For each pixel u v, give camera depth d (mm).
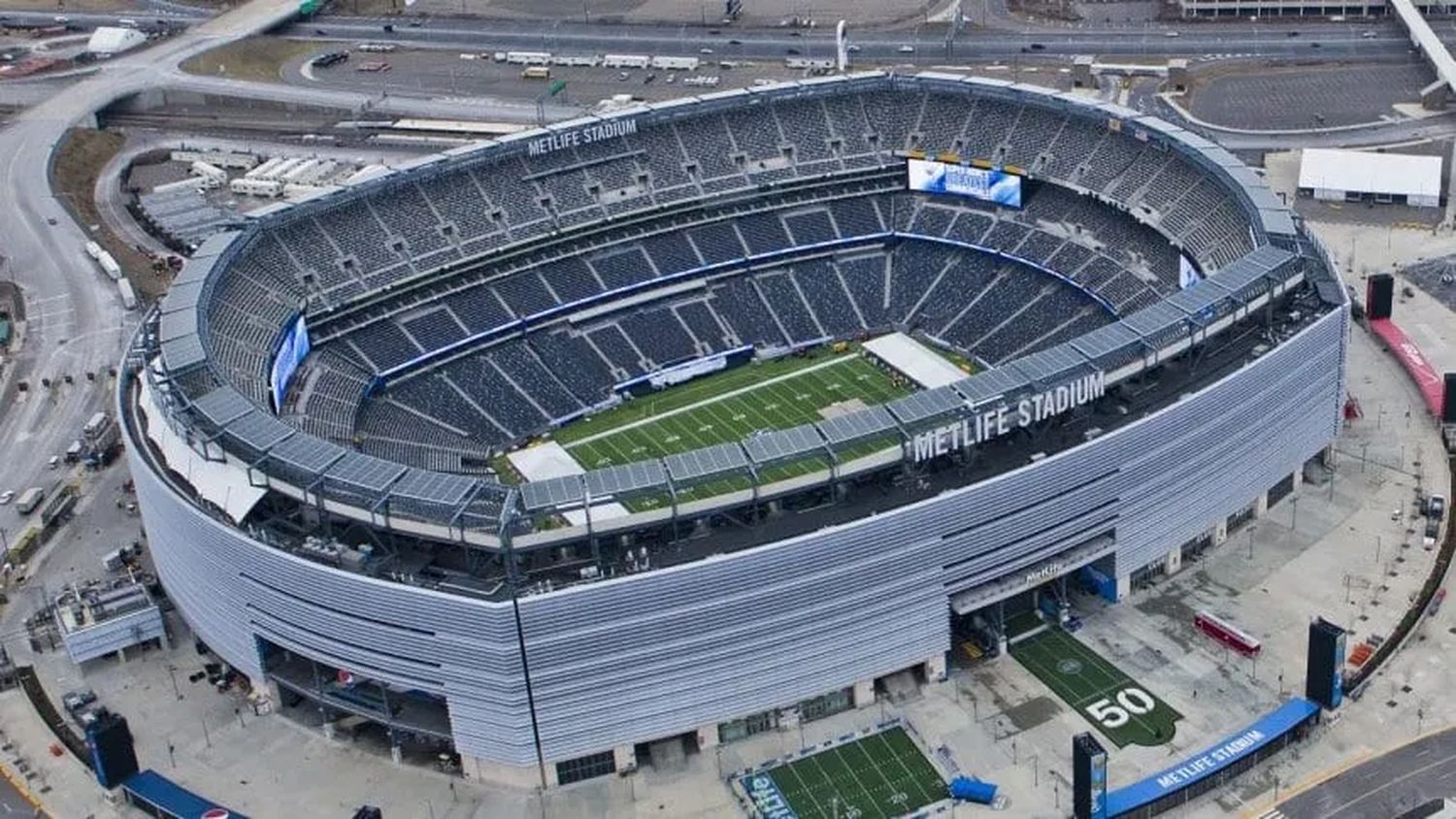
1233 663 142000
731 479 136125
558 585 130000
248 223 198750
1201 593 153250
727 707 135750
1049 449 145875
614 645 130000
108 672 155000
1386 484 168750
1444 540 157625
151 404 159875
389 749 141375
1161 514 152000
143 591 159625
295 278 197125
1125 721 135750
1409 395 186750
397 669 133625
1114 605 152500
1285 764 129875
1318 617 147250
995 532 140375
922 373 199875
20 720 148500
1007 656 146375
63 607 158000
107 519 181500
